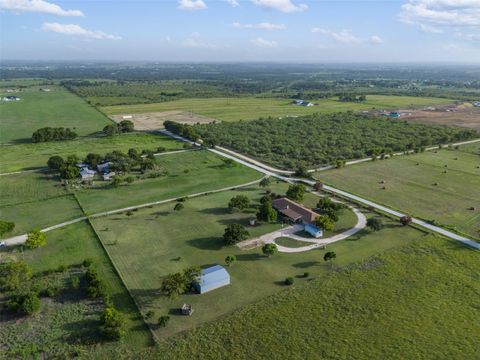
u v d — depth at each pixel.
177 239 75.25
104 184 106.62
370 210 89.88
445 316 52.97
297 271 64.25
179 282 55.28
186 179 112.06
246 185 107.75
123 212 87.75
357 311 54.00
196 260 67.75
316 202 95.12
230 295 57.72
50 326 51.00
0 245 71.00
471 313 53.62
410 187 106.00
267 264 66.38
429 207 91.94
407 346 47.53
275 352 46.56
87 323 51.62
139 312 53.62
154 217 85.25
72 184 105.44
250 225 81.62
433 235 76.88
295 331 50.06
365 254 69.69
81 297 57.31
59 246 71.94
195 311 53.97
